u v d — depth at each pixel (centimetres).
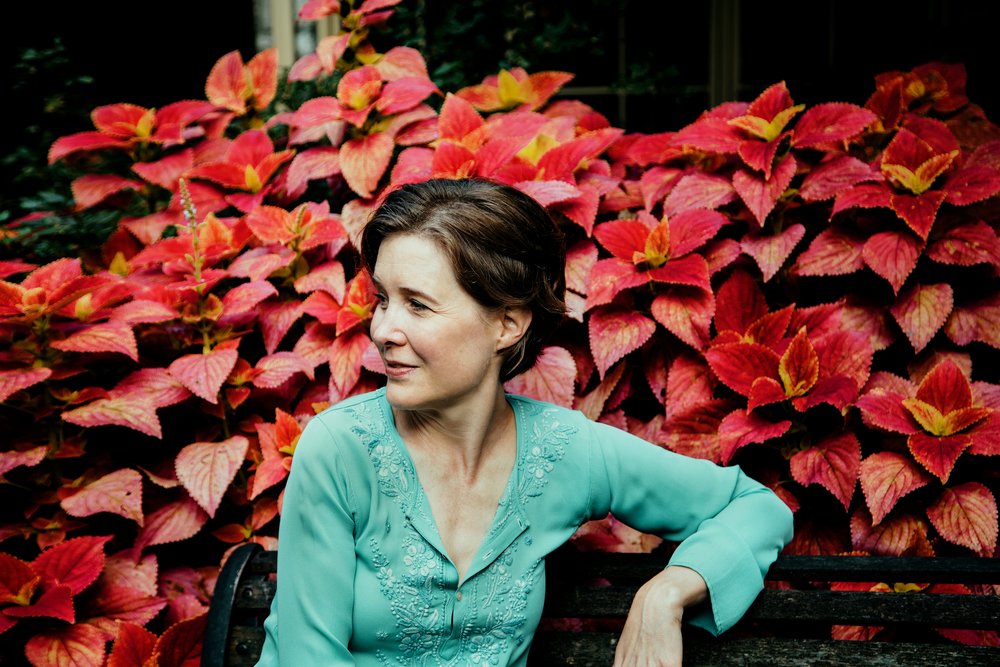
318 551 141
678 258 200
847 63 357
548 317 147
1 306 189
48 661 177
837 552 195
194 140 261
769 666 160
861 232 204
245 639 165
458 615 143
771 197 200
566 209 206
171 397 199
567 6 358
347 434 143
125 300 219
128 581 195
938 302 194
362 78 236
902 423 182
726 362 189
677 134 224
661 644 140
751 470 198
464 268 132
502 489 148
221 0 404
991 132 252
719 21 404
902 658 159
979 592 183
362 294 201
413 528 143
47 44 386
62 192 304
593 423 157
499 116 238
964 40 343
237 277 225
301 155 235
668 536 161
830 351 191
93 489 194
